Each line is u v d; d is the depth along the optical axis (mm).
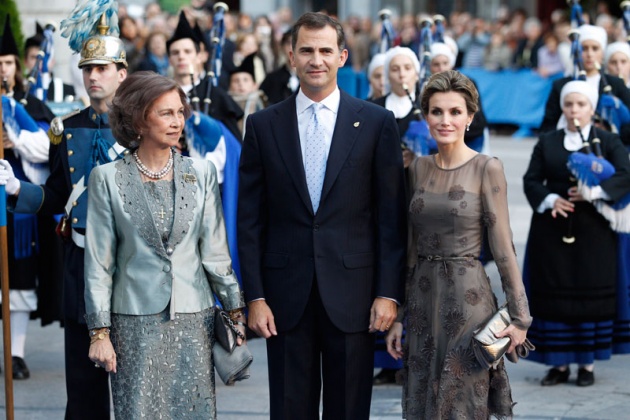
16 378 15320
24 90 16953
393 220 10469
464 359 10305
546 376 14930
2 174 11258
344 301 10352
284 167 10406
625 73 18922
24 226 15070
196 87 16297
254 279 10508
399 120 15078
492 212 10242
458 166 10414
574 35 16406
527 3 59969
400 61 15102
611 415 13492
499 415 10547
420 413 10570
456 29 45094
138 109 9781
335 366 10484
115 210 9906
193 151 14891
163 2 44344
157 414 9914
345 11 59469
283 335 10484
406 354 10727
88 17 11312
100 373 11188
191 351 9969
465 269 10359
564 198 14570
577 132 14617
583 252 14445
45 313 15555
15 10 20500
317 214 10359
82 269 11016
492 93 41156
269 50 33406
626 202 14203
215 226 10203
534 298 14695
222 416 13664
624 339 14922
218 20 17484
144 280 9883
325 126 10453
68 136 11328
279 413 10531
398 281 10422
